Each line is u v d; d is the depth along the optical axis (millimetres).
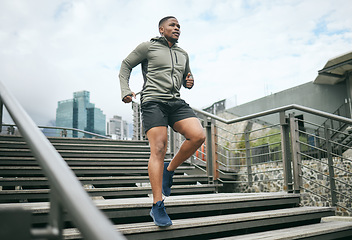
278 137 14469
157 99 2219
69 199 604
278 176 9742
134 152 4992
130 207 2240
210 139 4457
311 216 2895
